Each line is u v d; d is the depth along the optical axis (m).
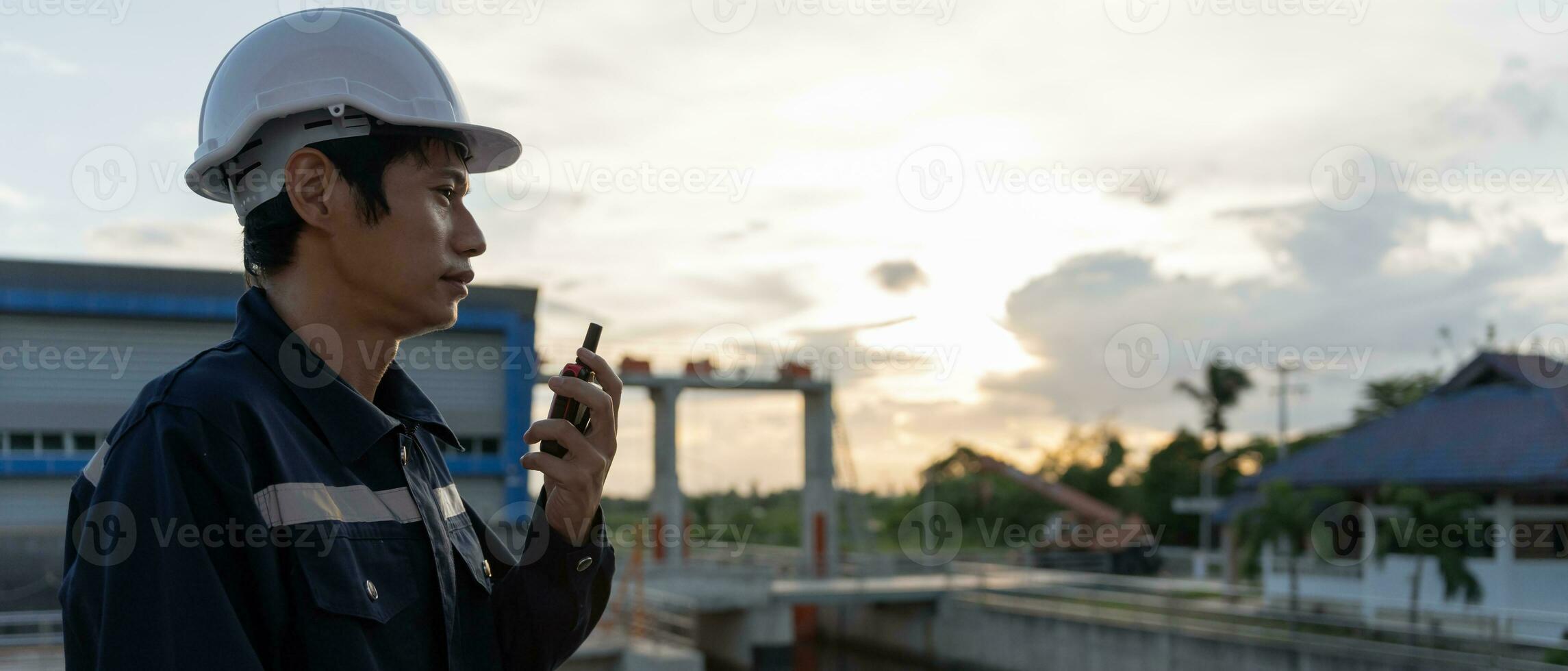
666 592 24.95
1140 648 20.20
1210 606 21.12
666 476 26.94
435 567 1.20
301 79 1.22
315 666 1.04
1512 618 15.21
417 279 1.24
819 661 29.83
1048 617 22.89
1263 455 40.00
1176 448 42.47
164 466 1.00
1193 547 39.97
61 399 14.17
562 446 1.40
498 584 1.48
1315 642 17.02
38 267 14.07
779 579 28.38
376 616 1.11
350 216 1.21
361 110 1.22
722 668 26.58
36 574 14.18
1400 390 34.09
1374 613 18.25
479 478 16.19
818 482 28.72
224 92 1.27
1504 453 18.70
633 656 14.90
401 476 1.22
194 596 0.96
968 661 25.52
